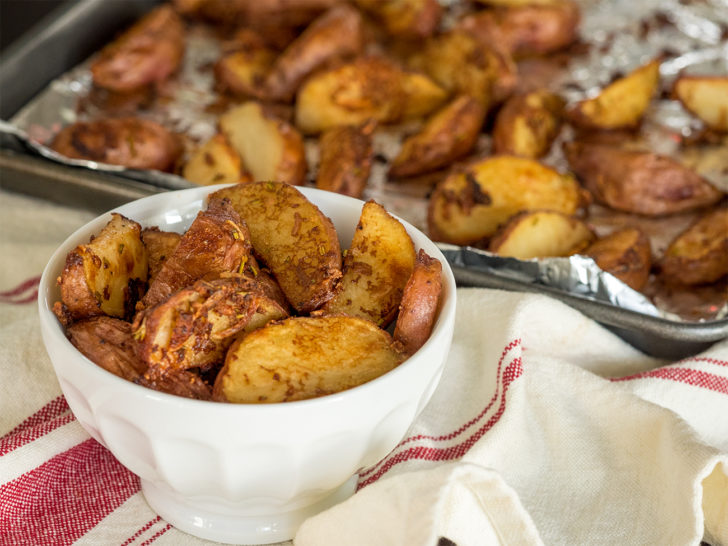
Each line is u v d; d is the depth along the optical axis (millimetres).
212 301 436
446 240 638
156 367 435
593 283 578
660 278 626
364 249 484
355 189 646
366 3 801
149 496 494
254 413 425
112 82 744
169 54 757
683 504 484
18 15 1019
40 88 750
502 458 513
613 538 495
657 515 499
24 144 643
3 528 491
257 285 451
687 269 615
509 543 463
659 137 727
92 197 630
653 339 569
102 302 459
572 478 514
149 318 431
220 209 472
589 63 801
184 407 426
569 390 537
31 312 568
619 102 716
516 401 522
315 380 439
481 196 633
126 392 430
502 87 727
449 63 746
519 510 458
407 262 482
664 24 850
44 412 527
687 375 543
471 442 527
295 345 445
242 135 663
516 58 805
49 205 644
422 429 520
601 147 679
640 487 508
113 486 503
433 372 458
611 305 570
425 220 656
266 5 787
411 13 792
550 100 724
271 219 487
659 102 761
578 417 530
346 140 651
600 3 874
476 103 693
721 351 551
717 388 543
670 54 812
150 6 833
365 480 505
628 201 661
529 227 603
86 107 738
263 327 447
